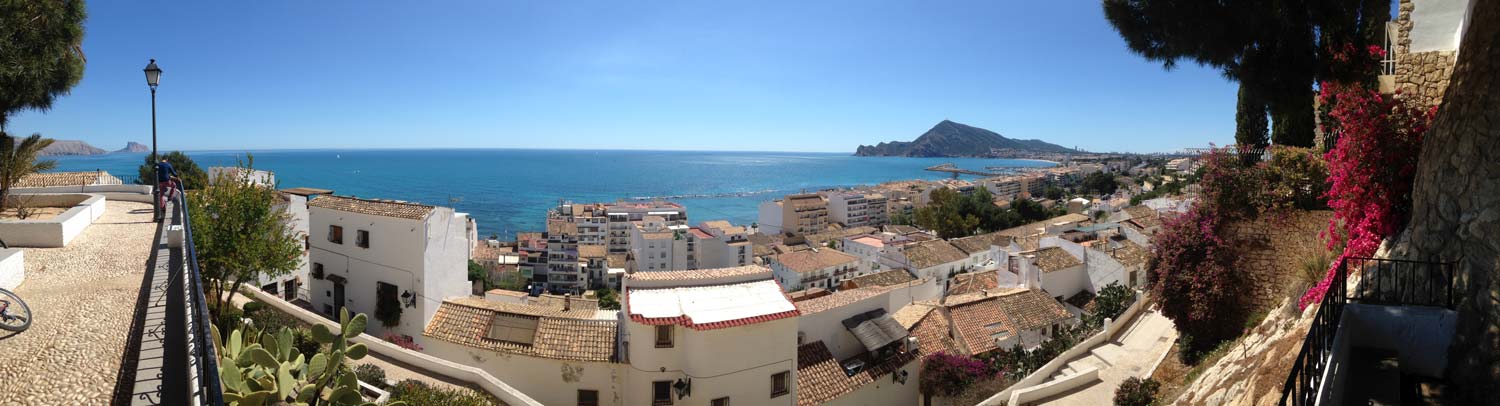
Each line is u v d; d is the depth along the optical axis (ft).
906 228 318.86
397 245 81.51
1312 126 68.03
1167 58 57.11
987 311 98.43
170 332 28.71
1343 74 52.19
